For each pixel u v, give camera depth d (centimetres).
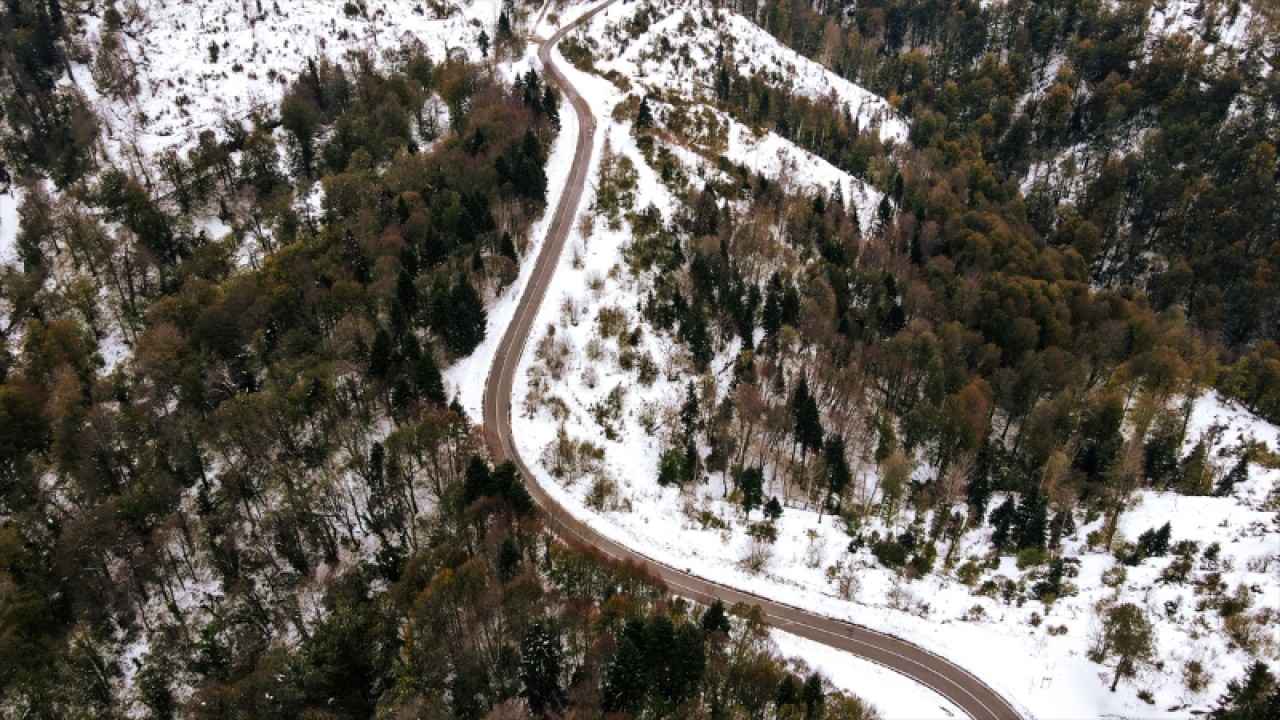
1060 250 19600
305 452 11850
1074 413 12938
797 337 13912
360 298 13138
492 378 13238
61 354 13112
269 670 9144
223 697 9075
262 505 11438
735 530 11425
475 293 13675
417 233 14638
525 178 16250
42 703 9581
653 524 11394
